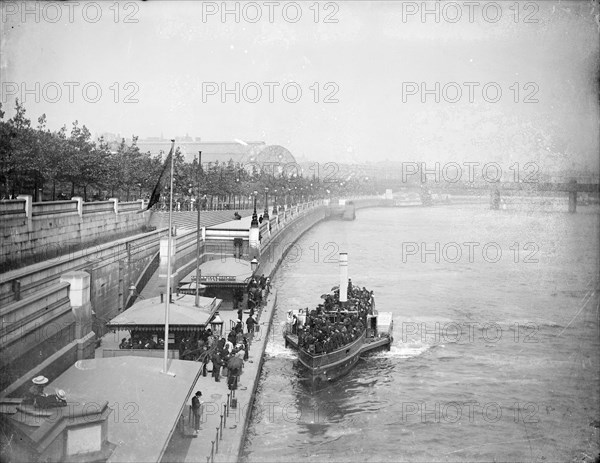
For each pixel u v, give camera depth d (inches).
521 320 2268.7
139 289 2057.1
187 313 1594.5
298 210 4958.2
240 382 1446.9
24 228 1353.3
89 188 2687.0
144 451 888.3
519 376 1691.7
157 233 2274.9
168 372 1152.8
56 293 1327.5
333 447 1272.1
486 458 1242.6
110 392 1041.5
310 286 3093.0
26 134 1736.0
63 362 1298.0
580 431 1364.4
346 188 6294.3
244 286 2287.2
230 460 1043.3
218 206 4212.6
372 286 3038.9
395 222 5482.3
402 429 1362.0
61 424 868.6
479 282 3009.4
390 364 1851.6
